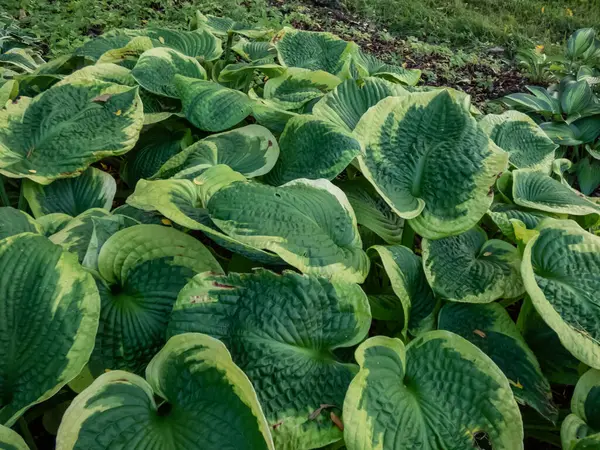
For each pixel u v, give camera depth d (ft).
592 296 5.04
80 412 3.67
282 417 4.07
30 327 4.09
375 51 19.45
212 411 3.76
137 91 6.73
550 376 5.37
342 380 4.33
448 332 4.66
